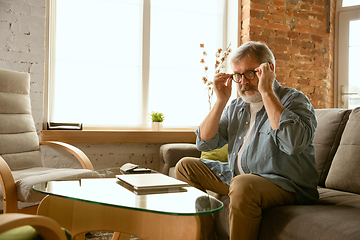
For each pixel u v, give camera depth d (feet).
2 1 8.77
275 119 4.44
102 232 6.89
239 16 10.94
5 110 7.41
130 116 10.46
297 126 4.31
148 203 3.39
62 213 4.58
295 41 10.91
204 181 5.63
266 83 4.61
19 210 5.75
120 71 10.39
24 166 7.28
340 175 5.41
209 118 5.63
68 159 9.31
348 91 11.71
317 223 3.62
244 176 4.39
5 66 8.80
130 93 10.48
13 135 7.36
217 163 5.75
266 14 10.62
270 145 4.77
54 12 9.69
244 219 4.14
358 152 5.29
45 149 9.06
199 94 11.28
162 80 10.87
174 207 3.26
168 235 4.26
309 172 4.87
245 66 5.00
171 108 10.96
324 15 11.30
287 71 10.77
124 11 10.46
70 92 9.84
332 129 6.09
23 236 2.64
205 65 11.35
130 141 9.59
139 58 10.59
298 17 10.98
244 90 5.04
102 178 4.72
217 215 5.51
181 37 11.12
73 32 9.91
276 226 4.07
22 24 8.94
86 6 10.07
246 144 5.20
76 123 9.45
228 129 5.64
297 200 4.60
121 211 4.66
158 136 9.87
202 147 5.79
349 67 11.72
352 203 4.42
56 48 9.73
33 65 9.04
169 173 8.08
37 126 9.07
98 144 9.73
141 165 10.19
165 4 10.95
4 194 5.25
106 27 10.27
